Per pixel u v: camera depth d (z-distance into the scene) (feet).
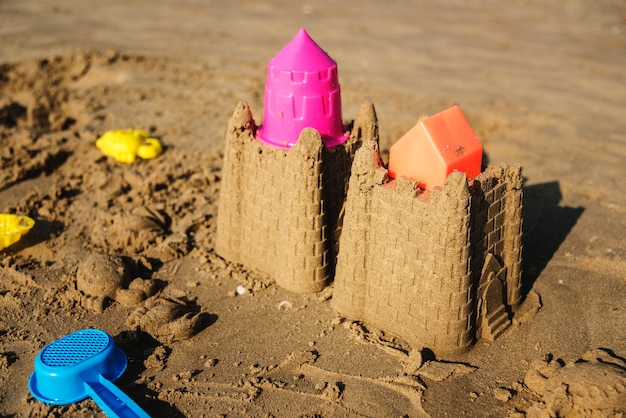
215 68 6.57
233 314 3.50
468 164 3.20
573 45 7.53
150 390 3.14
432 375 3.15
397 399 3.09
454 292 3.14
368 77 6.41
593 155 4.95
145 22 8.28
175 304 3.45
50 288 3.66
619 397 2.91
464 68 6.74
